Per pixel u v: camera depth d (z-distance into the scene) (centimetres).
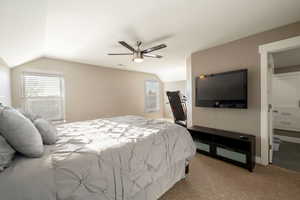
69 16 174
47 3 146
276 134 384
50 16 172
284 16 185
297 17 188
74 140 146
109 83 466
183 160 191
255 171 215
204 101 303
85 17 178
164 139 168
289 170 217
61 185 88
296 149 302
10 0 118
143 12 172
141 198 135
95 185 100
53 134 139
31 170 86
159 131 177
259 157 239
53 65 352
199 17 187
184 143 190
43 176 86
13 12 134
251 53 243
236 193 167
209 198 160
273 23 204
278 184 183
